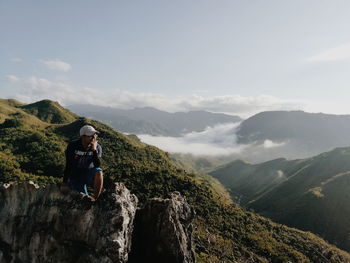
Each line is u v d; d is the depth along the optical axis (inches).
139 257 490.3
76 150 413.1
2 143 7175.2
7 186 497.4
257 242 5708.7
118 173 6323.8
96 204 426.9
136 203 496.7
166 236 486.9
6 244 461.1
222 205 6707.7
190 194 6510.8
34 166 6304.1
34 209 461.7
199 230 5275.6
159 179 6432.1
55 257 425.1
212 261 4037.9
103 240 400.8
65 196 445.7
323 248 6387.8
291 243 6250.0
